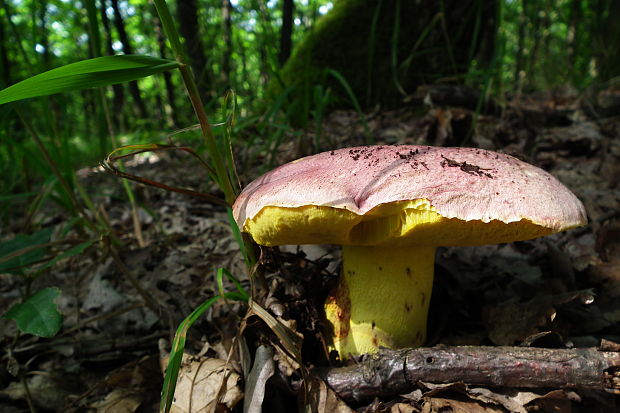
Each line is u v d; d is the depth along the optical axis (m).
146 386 0.18
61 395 0.18
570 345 0.16
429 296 0.17
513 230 0.13
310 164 0.15
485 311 0.19
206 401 0.15
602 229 0.24
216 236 0.32
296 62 0.57
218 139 0.37
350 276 0.17
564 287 0.20
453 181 0.13
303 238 0.15
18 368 0.17
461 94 0.42
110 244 0.20
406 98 0.51
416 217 0.13
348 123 0.49
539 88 0.59
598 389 0.13
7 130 0.27
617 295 0.20
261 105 0.57
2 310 0.25
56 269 0.29
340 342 0.17
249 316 0.17
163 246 0.30
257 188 0.15
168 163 0.57
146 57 0.14
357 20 0.55
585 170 0.34
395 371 0.14
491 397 0.14
